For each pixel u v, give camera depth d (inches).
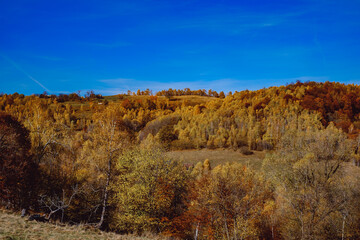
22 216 590.2
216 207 1014.4
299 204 1020.5
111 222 1066.1
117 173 1172.5
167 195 1055.6
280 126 3826.3
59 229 533.6
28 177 1024.9
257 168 2527.1
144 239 657.0
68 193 1122.7
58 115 4950.8
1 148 1005.8
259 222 1221.1
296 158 1212.5
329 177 1056.2
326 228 1043.9
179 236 1082.1
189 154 3299.7
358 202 984.3
